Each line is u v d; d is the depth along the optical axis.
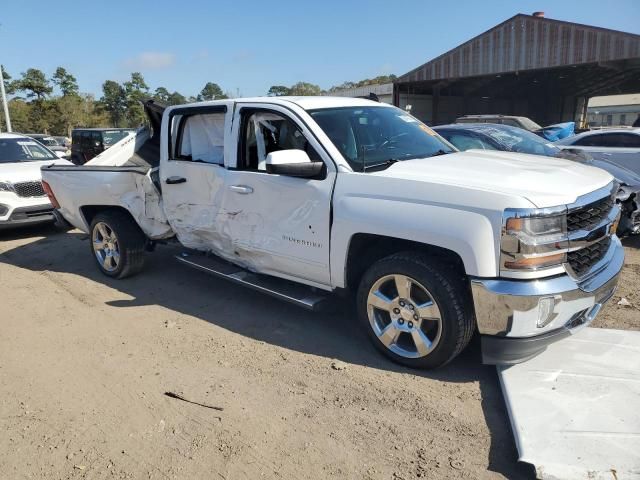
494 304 3.25
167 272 6.49
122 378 3.91
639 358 3.72
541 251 3.19
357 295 4.00
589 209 3.45
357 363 3.98
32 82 61.53
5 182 8.60
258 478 2.78
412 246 3.77
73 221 6.66
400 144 4.53
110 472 2.88
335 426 3.21
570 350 3.88
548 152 8.00
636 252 6.77
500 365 3.70
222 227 4.83
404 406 3.38
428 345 3.65
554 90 35.31
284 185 4.20
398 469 2.81
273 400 3.52
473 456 2.88
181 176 5.15
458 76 27.50
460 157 4.26
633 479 2.55
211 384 3.76
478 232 3.24
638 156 9.27
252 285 4.67
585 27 22.92
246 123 4.63
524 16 24.72
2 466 2.97
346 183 3.88
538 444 2.84
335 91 36.12
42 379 3.95
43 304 5.59
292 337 4.50
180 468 2.89
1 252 8.17
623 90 38.12
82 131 21.20
